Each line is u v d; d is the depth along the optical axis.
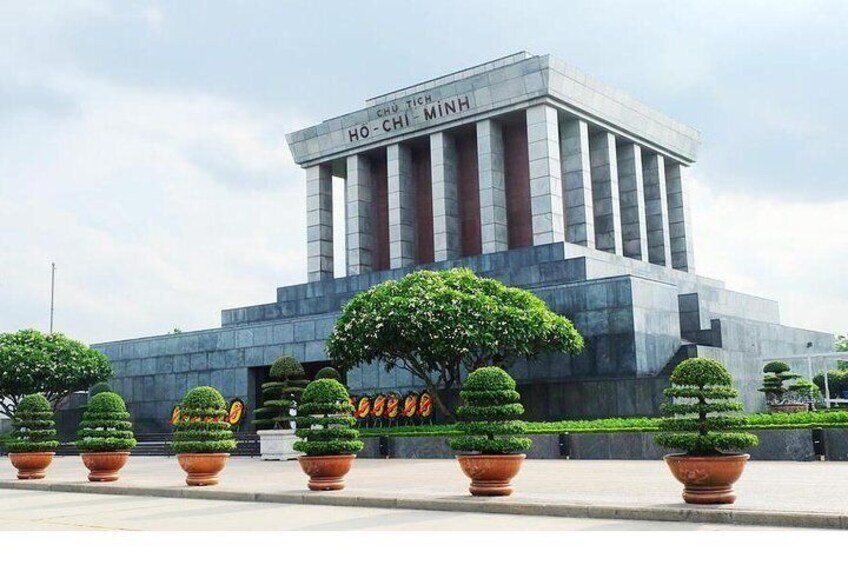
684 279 50.06
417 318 30.05
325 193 55.00
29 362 44.19
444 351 30.23
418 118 49.69
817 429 21.83
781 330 43.62
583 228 46.09
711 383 13.03
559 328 31.62
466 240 49.88
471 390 15.38
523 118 47.75
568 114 46.91
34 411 24.06
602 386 33.62
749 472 18.53
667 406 13.10
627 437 24.56
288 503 16.17
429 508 14.44
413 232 51.56
